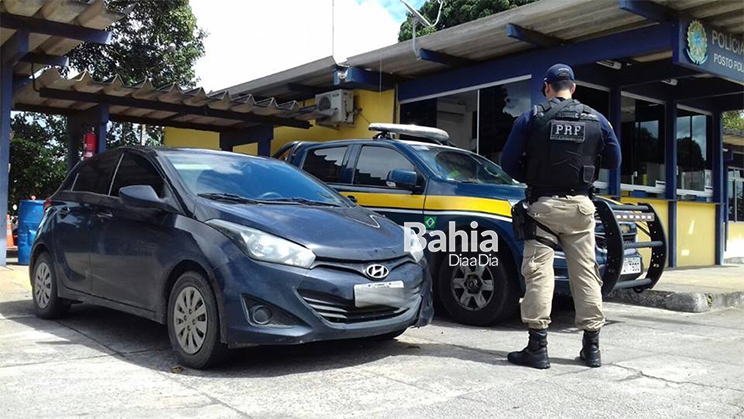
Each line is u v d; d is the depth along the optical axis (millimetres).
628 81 10188
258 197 4977
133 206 4652
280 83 13102
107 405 3469
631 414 3469
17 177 18297
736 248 15891
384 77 11844
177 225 4453
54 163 18547
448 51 10203
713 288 7621
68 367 4254
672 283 8258
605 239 5695
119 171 5434
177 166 4984
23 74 10648
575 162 4367
